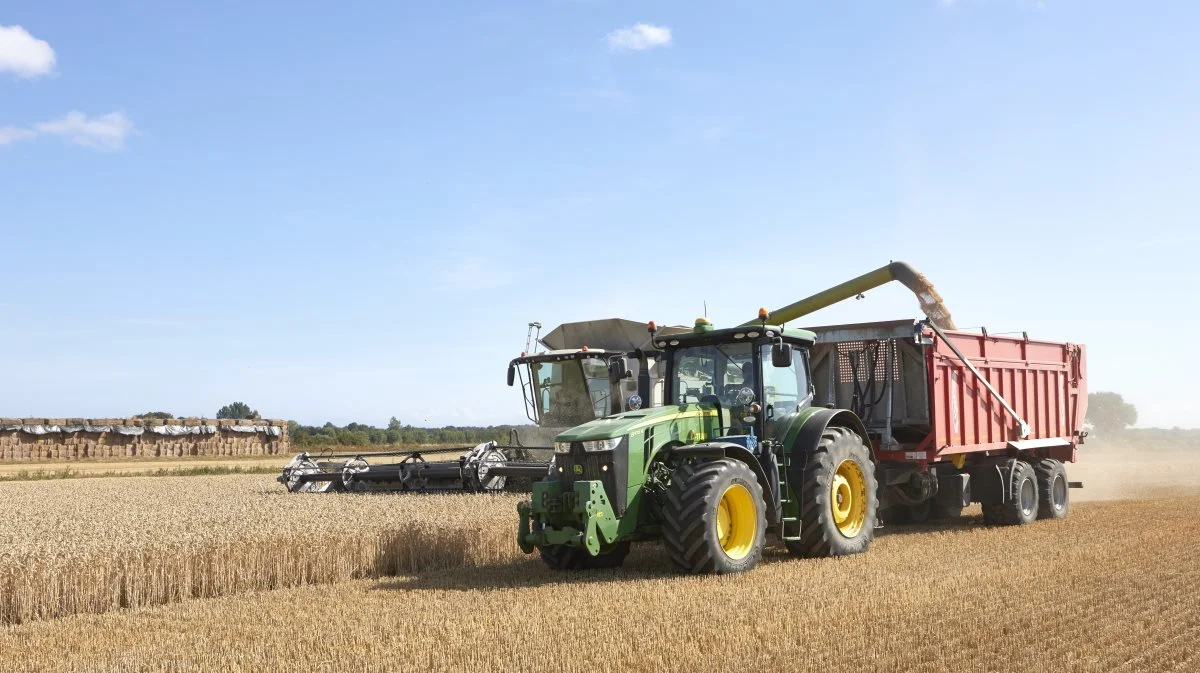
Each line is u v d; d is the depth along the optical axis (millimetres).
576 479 9102
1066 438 15664
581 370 17234
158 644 6496
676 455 9266
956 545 10852
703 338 10242
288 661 5867
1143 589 7914
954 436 12625
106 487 19844
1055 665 5594
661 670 5465
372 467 17234
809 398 10812
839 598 7516
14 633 7008
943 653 5867
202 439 40656
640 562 10000
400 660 5816
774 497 9641
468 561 10398
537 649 6004
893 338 12453
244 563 8906
